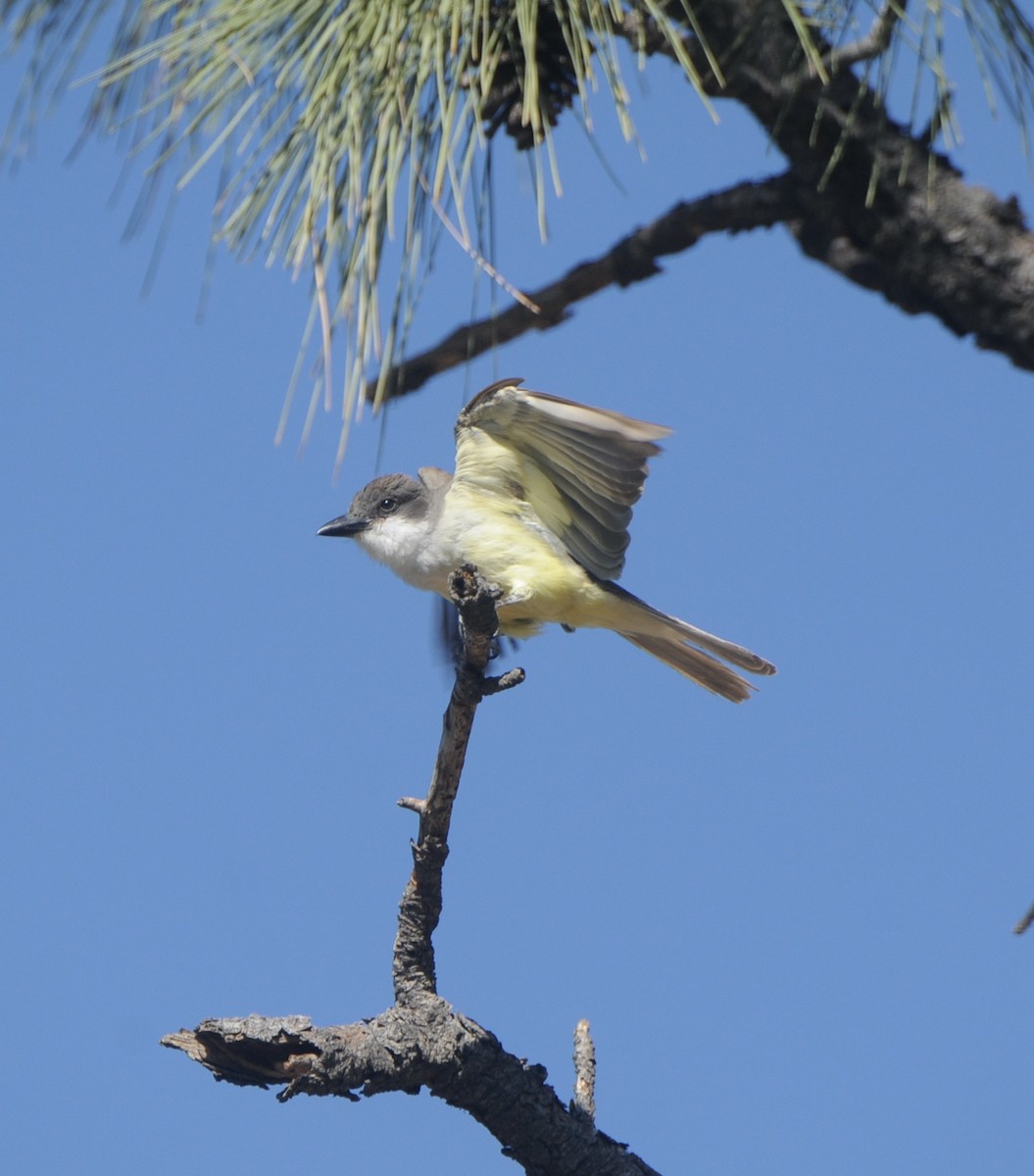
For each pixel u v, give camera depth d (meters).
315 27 8.16
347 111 7.98
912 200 10.47
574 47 8.38
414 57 8.12
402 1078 8.25
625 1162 8.91
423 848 8.66
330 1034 8.05
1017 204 10.52
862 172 10.52
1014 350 10.57
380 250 7.88
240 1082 7.94
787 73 10.09
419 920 8.69
